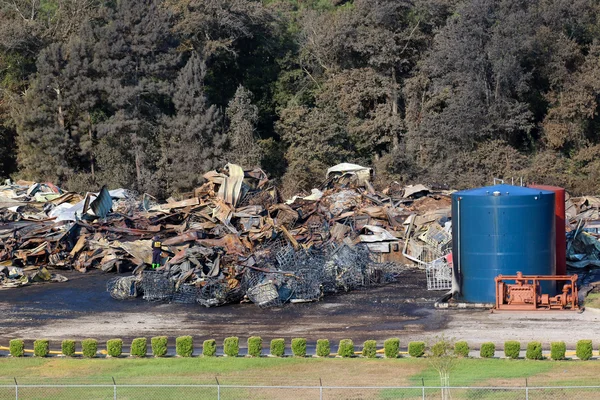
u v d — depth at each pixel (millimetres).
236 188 125562
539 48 191625
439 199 132750
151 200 163375
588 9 199875
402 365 64375
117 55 192625
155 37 191750
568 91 191375
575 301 82938
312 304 90625
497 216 85750
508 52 186250
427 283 99625
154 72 193500
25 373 63906
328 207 131875
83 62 189625
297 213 121312
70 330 80688
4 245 117750
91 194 137125
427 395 56281
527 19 188000
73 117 197000
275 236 106688
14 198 153500
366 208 125688
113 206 142625
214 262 94750
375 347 67125
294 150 194750
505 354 66188
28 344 74812
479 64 188750
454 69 196125
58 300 96000
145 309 90188
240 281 92438
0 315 88375
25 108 190625
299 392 57781
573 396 55188
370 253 109500
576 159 191750
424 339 73250
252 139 191750
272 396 56969
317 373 62688
